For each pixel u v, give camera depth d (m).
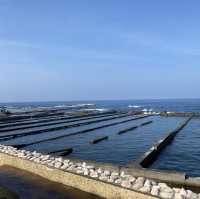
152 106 176.88
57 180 15.95
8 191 14.24
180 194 11.62
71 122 62.44
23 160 18.52
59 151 28.59
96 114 90.31
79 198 13.55
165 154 29.28
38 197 13.67
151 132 46.56
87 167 15.63
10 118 68.56
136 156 27.81
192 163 25.25
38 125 54.97
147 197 12.02
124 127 53.78
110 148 32.12
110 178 13.80
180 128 50.91
